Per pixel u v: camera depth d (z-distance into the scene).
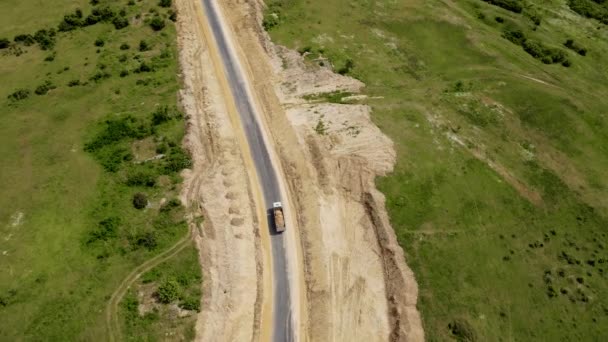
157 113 66.25
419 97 78.38
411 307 53.81
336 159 66.69
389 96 77.69
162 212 56.28
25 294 48.25
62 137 64.06
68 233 53.47
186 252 53.31
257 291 54.66
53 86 71.56
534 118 77.75
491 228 62.19
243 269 55.00
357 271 57.22
